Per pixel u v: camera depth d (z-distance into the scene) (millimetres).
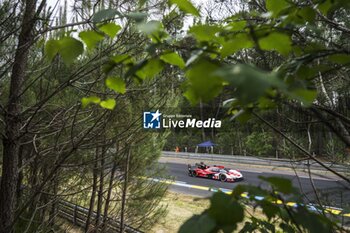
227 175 14828
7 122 2514
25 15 2404
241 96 366
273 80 376
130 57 809
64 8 2461
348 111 1359
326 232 593
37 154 2699
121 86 867
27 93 3514
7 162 2586
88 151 4422
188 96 732
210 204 561
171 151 28672
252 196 696
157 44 729
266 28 672
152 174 6551
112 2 2436
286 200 655
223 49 667
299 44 951
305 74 782
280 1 834
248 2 2098
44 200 4035
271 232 1287
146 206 6516
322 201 1362
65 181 4805
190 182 15586
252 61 1044
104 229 5457
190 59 647
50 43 847
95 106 3260
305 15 833
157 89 3959
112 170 5203
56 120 3113
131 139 4492
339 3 841
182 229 556
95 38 837
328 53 769
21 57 2559
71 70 3037
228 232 545
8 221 2531
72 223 5570
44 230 3932
